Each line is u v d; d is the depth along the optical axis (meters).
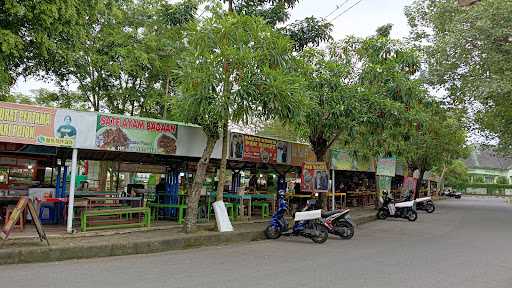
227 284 7.21
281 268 8.66
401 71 15.66
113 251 9.65
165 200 14.90
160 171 19.19
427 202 26.98
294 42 13.71
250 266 8.80
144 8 19.69
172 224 13.24
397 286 7.44
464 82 21.48
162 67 19.38
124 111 20.89
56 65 16.98
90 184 22.84
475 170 88.38
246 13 14.03
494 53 18.98
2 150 12.29
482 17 18.77
